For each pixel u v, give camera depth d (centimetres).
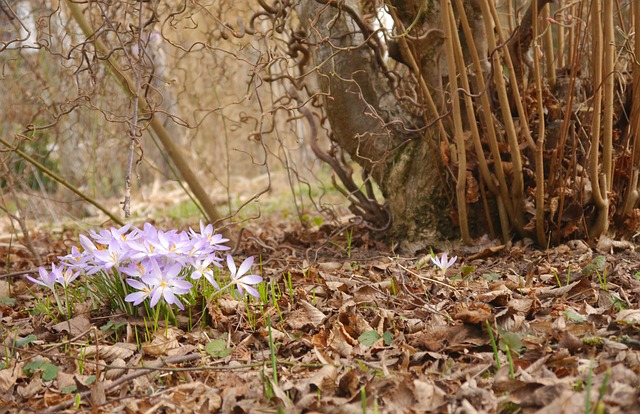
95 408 197
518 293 280
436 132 360
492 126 327
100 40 398
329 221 532
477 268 328
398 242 387
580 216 335
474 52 316
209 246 260
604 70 313
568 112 323
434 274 312
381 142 389
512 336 217
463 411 181
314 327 253
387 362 219
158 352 236
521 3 385
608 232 347
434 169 362
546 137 341
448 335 233
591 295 269
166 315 254
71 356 232
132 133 267
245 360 230
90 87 441
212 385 214
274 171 988
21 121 539
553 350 216
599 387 183
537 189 328
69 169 659
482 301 264
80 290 300
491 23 307
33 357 236
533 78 347
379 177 399
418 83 345
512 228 352
